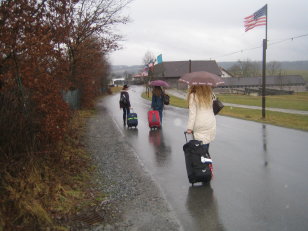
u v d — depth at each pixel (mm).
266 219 4500
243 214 4691
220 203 5133
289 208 4852
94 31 16562
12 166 5512
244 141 10312
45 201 4887
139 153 8922
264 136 11227
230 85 92312
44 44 6359
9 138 5922
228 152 8727
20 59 6320
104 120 17234
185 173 6895
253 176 6496
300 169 6926
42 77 6527
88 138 11297
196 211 4855
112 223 4508
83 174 6664
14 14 6309
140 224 4469
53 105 6855
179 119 17172
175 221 4531
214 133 6277
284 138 10742
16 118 6133
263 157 8086
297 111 22766
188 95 6293
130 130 13305
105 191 5809
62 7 7383
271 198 5277
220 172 6832
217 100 6434
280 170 6887
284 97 55469
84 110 22703
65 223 4496
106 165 7648
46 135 6828
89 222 4535
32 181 5207
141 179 6516
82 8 15406
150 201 5301
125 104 14531
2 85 6023
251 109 24953
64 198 5188
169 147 9656
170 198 5418
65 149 7766
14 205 4465
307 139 10492
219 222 4457
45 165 6168
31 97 6641
